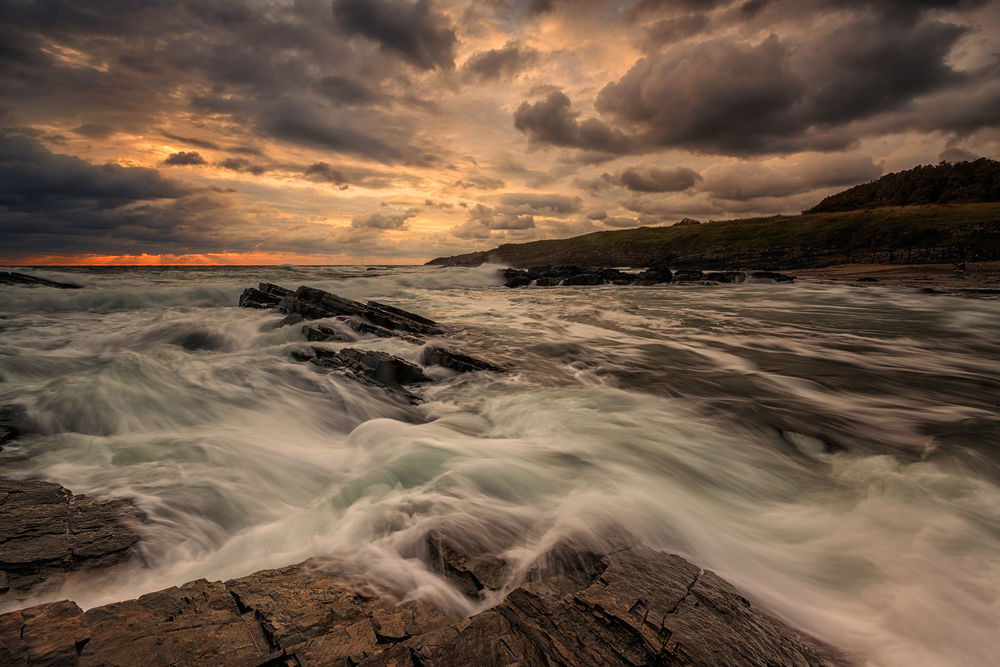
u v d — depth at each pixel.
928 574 4.02
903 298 27.17
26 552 3.65
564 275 58.62
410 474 5.53
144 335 15.27
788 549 4.58
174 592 3.18
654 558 3.87
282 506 5.15
